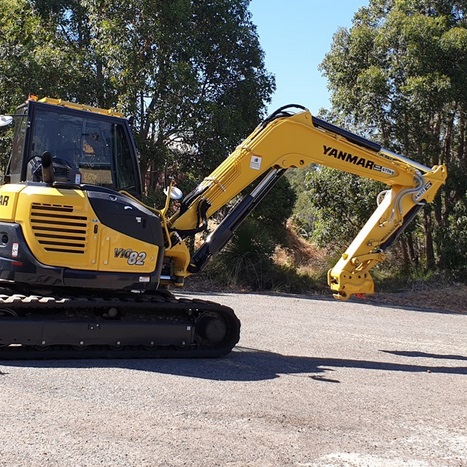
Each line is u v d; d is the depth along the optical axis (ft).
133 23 58.44
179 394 20.84
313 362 28.12
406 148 67.21
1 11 60.90
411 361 30.09
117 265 25.07
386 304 54.70
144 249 25.54
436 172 32.81
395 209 32.24
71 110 26.07
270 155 29.91
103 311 25.77
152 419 18.24
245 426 18.28
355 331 37.81
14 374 21.97
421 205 32.73
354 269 32.17
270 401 20.92
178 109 58.23
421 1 69.67
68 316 25.00
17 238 24.16
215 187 29.17
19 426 16.90
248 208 30.17
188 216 28.73
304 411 20.12
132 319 25.94
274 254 66.80
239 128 62.49
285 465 15.69
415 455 16.98
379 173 31.81
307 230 90.22
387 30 66.44
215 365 25.68
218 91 66.08
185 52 59.47
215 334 27.02
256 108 66.54
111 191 25.72
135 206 25.63
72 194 24.57
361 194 67.26
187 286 56.70
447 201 70.13
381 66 67.82
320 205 70.08
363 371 26.94
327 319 41.88
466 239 66.23
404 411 21.03
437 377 26.84
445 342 36.22
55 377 21.89
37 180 25.09
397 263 72.18
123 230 25.14
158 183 64.34
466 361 30.96
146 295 27.25
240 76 66.64
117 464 14.99
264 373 24.98
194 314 27.27
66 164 25.43
